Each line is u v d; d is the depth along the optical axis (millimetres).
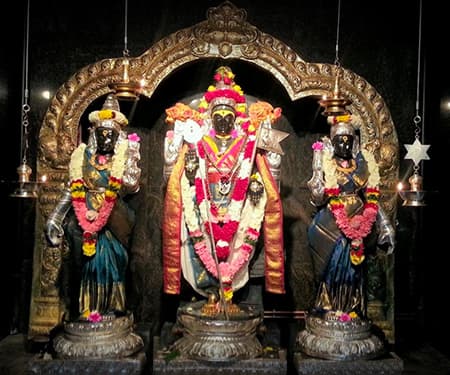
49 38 3887
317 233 3479
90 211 3332
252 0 3941
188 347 3334
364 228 3369
